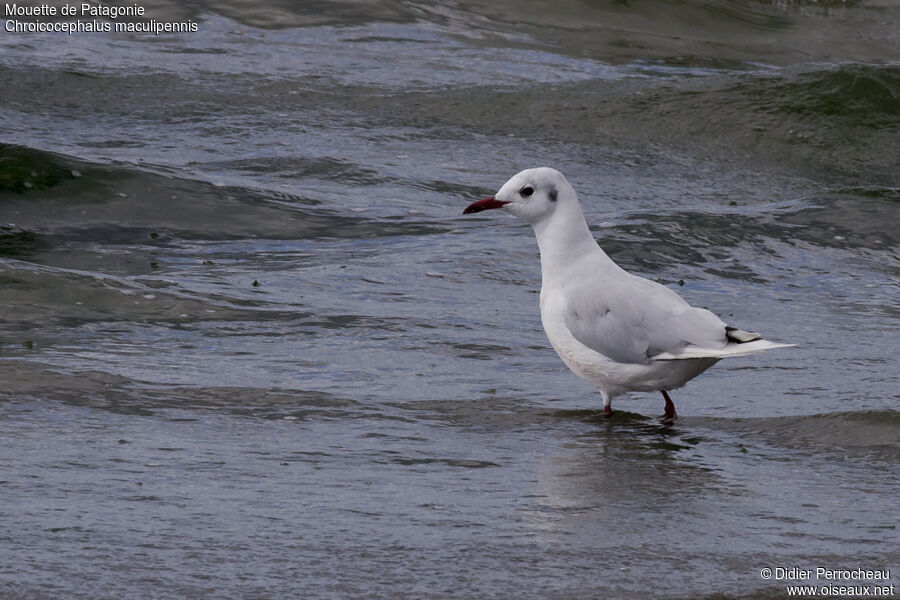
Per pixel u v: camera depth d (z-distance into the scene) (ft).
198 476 28.53
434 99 82.64
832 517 26.84
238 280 48.67
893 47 107.34
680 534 25.58
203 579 22.74
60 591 21.99
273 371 37.73
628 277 34.86
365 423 33.42
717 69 95.91
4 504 26.03
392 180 67.10
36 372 36.04
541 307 35.60
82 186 59.36
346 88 84.07
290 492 27.63
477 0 106.11
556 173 35.24
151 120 75.66
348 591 22.40
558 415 34.94
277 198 61.67
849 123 81.00
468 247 54.60
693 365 33.58
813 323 45.47
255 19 97.96
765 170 74.69
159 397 34.71
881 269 53.88
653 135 78.54
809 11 115.24
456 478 29.17
